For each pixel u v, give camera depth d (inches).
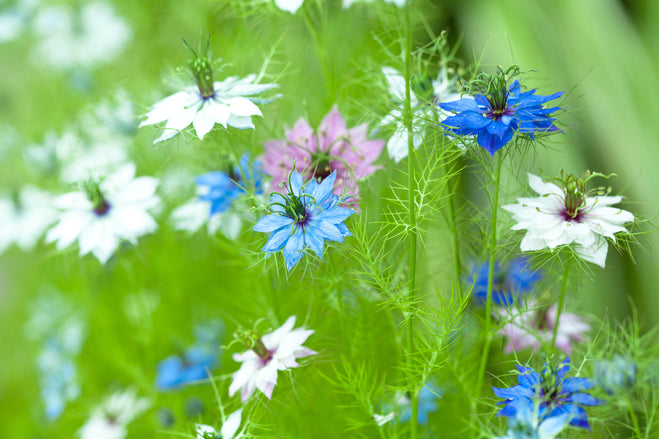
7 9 34.9
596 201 18.1
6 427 32.4
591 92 27.6
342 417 21.1
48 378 26.7
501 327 19.1
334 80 21.8
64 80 34.0
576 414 17.2
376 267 18.8
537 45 28.8
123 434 24.5
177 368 24.4
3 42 35.5
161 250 26.9
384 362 21.2
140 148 24.8
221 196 20.5
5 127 34.0
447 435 21.0
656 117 26.5
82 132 26.7
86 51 32.9
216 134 19.8
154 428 24.1
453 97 19.8
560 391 17.6
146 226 20.7
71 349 28.0
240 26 22.3
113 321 28.7
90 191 20.7
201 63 18.5
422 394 20.6
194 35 25.5
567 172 26.2
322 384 21.5
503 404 18.2
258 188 20.0
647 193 25.8
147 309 25.1
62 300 30.8
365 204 19.3
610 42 28.1
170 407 24.5
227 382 24.0
